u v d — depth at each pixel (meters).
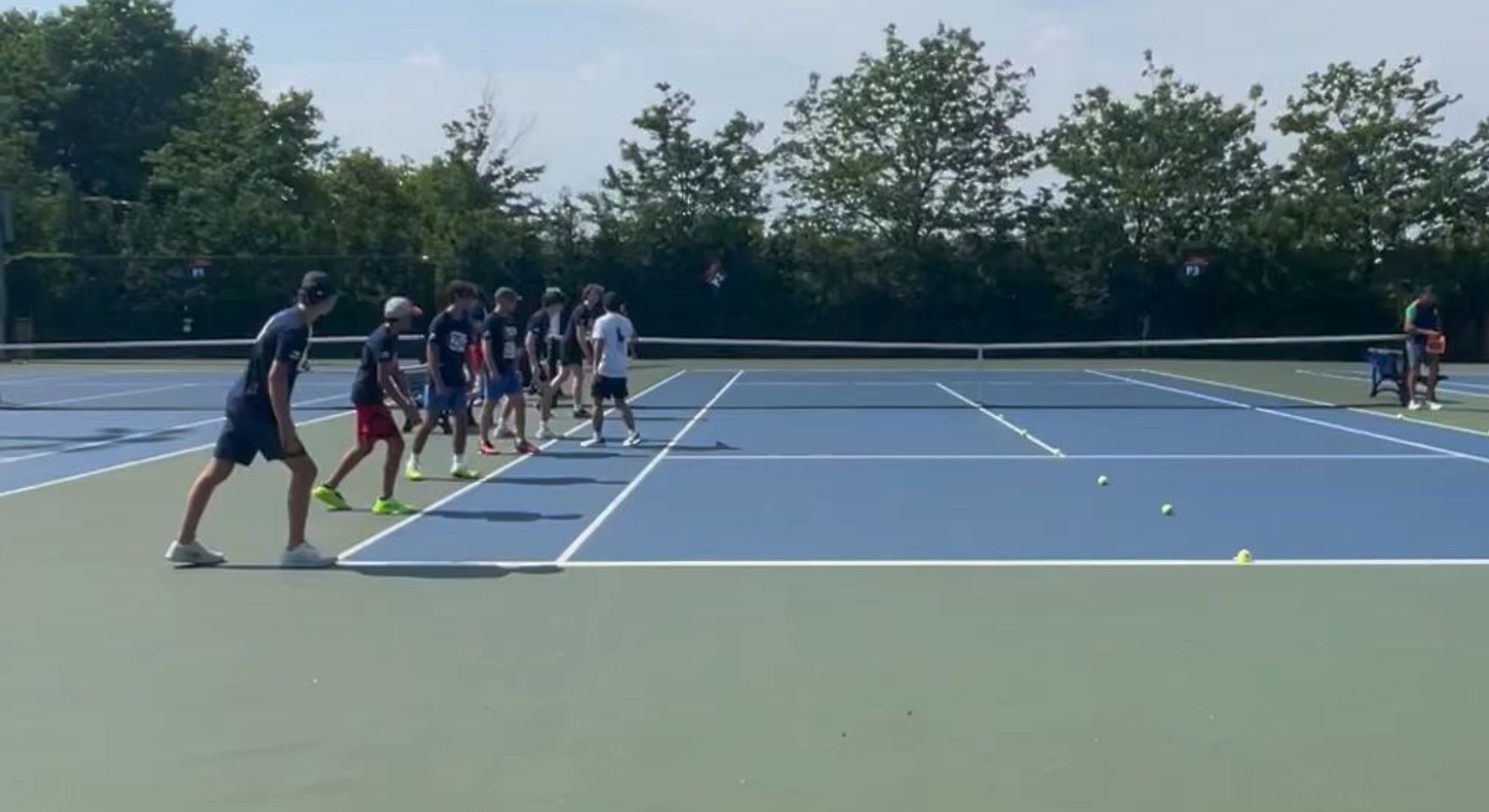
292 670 7.35
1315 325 50.22
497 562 10.32
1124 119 50.19
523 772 5.80
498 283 47.94
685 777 5.73
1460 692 6.88
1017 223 50.66
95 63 64.31
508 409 19.59
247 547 11.05
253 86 56.94
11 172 51.53
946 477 15.36
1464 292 50.62
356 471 16.19
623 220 49.81
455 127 52.47
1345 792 5.55
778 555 10.57
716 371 39.62
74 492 14.39
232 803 5.49
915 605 8.77
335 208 52.12
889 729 6.33
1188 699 6.77
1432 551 10.70
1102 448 18.47
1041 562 10.23
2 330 37.12
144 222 50.12
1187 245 50.28
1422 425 21.83
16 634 8.16
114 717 6.57
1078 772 5.79
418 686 7.02
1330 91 51.81
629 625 8.27
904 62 50.22
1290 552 10.67
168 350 45.66
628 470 16.11
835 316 49.59
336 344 45.34
